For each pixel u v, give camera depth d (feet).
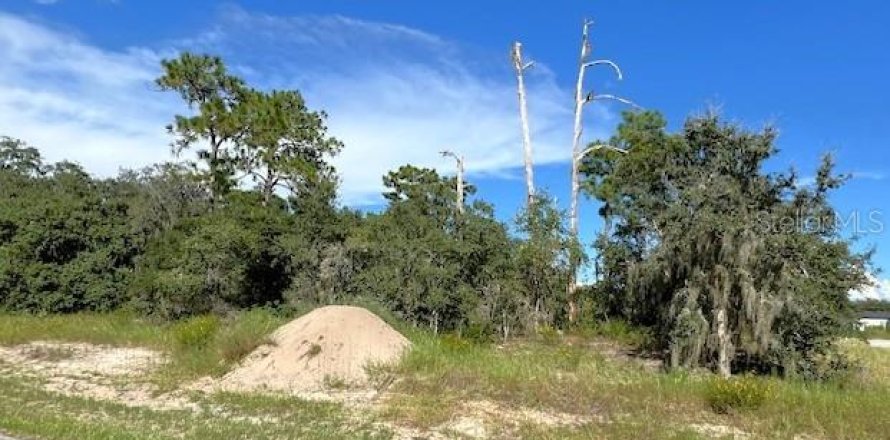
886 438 36.86
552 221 92.22
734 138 69.15
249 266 84.64
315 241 87.20
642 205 74.74
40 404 39.63
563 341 84.28
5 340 62.95
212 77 121.60
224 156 121.08
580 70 106.32
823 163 66.13
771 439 36.29
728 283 63.82
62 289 89.81
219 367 50.98
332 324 51.34
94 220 97.35
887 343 134.72
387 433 35.50
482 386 44.68
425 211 99.04
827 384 58.49
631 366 64.90
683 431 36.50
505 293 87.04
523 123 107.86
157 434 32.81
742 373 64.85
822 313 63.21
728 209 65.87
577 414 40.06
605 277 84.58
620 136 112.78
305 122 126.11
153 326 73.26
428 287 80.53
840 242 64.90
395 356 49.93
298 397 43.52
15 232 93.35
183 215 110.42
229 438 33.12
